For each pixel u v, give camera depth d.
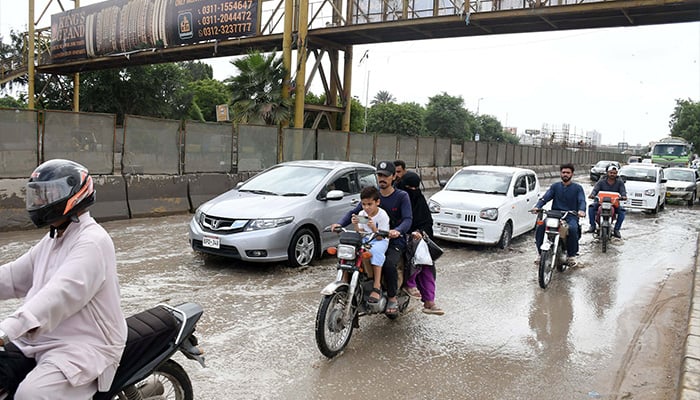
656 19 17.47
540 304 6.77
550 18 17.88
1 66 35.09
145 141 12.23
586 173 45.44
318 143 17.91
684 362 4.39
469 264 8.96
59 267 2.36
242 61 22.20
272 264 8.02
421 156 23.67
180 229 10.50
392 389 4.24
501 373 4.64
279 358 4.73
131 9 28.14
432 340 5.38
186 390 3.22
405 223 5.23
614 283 8.04
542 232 8.38
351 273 4.94
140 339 2.75
